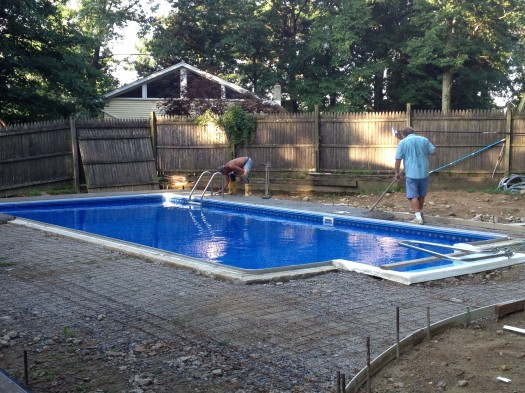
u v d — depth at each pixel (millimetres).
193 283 5797
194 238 9414
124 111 24938
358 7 26844
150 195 14250
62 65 20453
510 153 13867
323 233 9867
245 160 13727
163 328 4449
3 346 4094
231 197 13586
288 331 4352
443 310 4855
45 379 3527
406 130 9750
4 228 9406
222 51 31281
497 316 4602
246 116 15359
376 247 8602
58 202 13172
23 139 14461
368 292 5496
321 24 28453
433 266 6680
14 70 19766
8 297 5312
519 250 7344
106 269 6406
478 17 26688
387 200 12992
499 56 28859
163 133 15812
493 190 13484
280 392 3330
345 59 27578
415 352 3938
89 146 14969
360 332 4309
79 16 32656
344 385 3121
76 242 8133
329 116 14945
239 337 4234
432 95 29625
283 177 15312
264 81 30203
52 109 20641
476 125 14039
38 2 19969
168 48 30000
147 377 3549
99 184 14938
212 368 3688
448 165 13703
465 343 4062
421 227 9461
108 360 3834
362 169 14852
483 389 3299
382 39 29375
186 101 17672
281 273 6102
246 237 9492
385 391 3342
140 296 5320
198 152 15695
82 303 5109
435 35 26062
